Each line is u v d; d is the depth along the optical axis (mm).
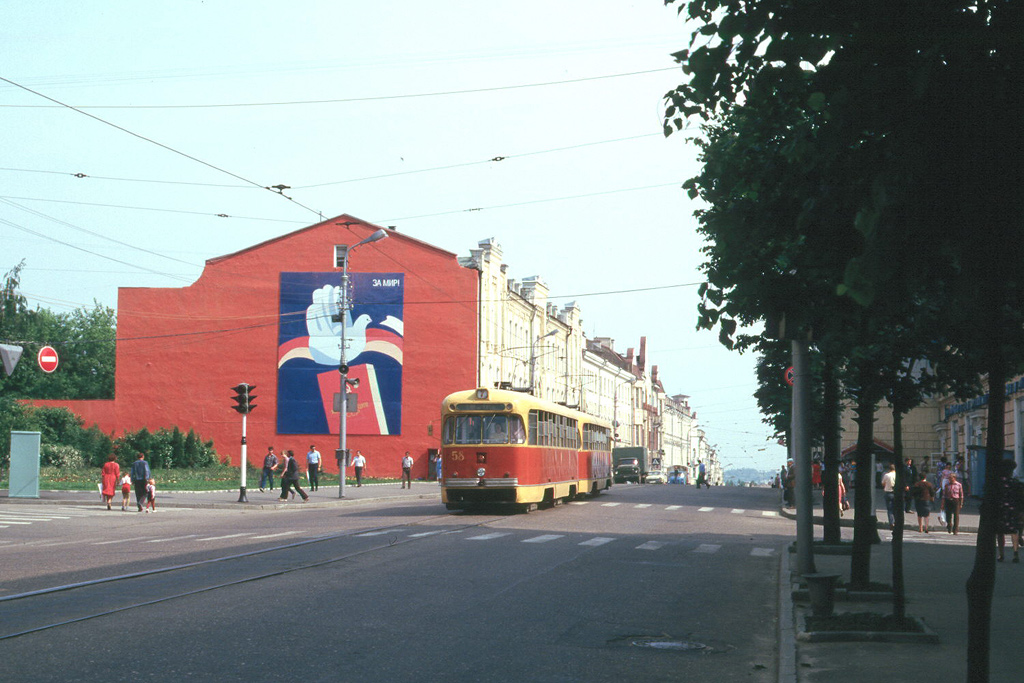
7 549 18891
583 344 96625
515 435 30297
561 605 12742
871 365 13164
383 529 24078
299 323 60906
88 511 31812
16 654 8695
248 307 61281
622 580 15594
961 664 8969
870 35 5340
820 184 6871
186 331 61344
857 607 12734
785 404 32469
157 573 14891
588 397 97688
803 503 14367
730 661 9656
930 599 13383
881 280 5234
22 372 68562
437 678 8297
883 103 5371
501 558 17906
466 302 60719
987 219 5414
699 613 12648
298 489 37406
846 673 8555
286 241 61438
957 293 5688
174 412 60906
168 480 50438
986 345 6035
